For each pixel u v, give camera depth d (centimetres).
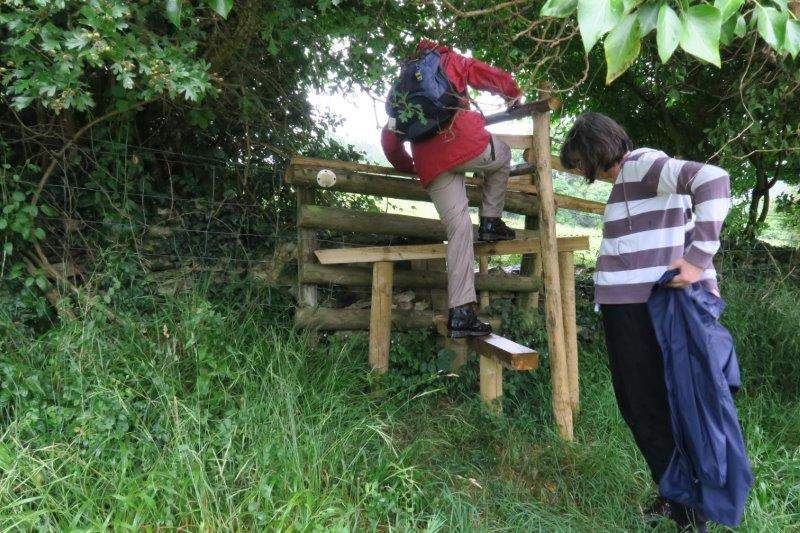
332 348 334
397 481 227
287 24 280
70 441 226
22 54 213
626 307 221
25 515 179
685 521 220
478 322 307
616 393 236
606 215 233
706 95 504
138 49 211
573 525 229
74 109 333
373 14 289
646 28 102
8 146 319
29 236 304
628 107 558
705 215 192
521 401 341
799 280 493
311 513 197
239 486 217
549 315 302
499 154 299
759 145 405
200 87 228
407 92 277
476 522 223
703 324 203
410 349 359
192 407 243
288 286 380
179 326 288
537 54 374
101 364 252
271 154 418
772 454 273
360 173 368
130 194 357
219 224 387
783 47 116
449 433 291
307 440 236
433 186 302
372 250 339
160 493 204
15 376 237
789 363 365
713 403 198
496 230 320
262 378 277
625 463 273
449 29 315
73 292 314
